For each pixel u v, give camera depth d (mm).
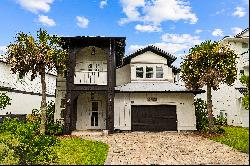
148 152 15602
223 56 22672
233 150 16047
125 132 25625
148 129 26219
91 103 27000
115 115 26219
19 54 20844
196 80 23562
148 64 27844
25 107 33906
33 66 21094
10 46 20938
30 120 26750
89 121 26719
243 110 31188
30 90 35312
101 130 25750
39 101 37688
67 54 22750
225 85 33906
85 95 27047
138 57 27938
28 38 20891
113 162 13164
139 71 27781
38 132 21859
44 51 20984
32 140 13234
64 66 22094
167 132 25500
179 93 26719
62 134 23453
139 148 16859
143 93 26594
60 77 26344
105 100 26984
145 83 27484
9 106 30500
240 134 22656
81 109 26844
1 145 17016
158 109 26547
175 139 20688
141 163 12961
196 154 14992
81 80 24734
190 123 26203
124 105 26422
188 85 24141
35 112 30828
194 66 23125
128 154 15047
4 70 30328
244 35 33219
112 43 25344
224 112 34031
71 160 13438
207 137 21625
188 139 20672
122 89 25938
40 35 21172
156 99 26531
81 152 15445
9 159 13250
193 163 12883
